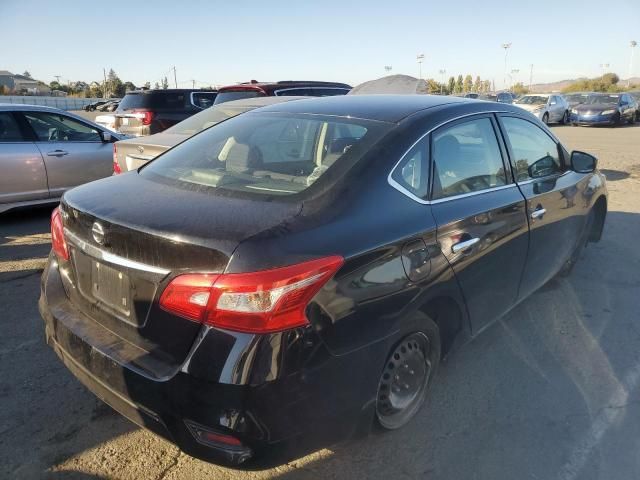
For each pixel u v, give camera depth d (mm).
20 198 6840
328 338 2145
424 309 2787
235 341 1984
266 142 3039
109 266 2340
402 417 2842
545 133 4176
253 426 2002
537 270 3885
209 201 2416
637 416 3082
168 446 2748
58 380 3287
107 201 2516
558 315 4348
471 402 3182
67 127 7371
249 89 10414
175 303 2084
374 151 2674
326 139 2861
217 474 2572
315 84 11477
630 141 17781
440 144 2990
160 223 2184
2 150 6602
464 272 2928
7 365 3434
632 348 3848
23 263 5352
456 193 3004
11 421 2889
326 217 2305
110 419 2939
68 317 2594
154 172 2992
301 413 2104
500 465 2680
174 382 2061
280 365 2008
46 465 2582
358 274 2260
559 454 2762
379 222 2441
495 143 3477
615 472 2643
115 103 41250
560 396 3260
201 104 11938
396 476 2594
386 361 2494
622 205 8383
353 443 2801
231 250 2012
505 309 3561
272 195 2463
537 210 3664
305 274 2053
